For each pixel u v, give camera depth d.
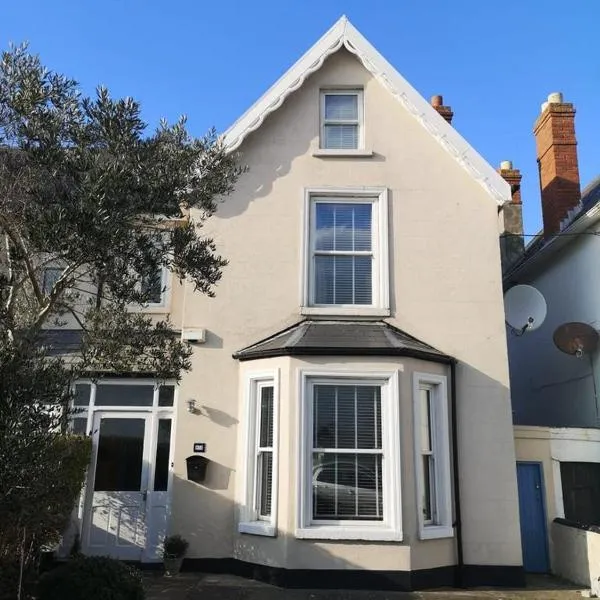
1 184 5.78
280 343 10.20
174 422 10.98
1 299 5.69
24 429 5.15
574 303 13.82
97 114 5.84
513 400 17.02
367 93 11.97
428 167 11.61
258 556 9.59
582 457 11.61
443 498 10.09
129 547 10.57
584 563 10.00
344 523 9.43
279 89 11.70
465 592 9.34
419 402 10.04
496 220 11.37
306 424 9.66
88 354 7.12
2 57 5.77
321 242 11.42
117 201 5.39
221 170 7.01
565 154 15.15
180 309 11.70
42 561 9.75
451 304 11.03
